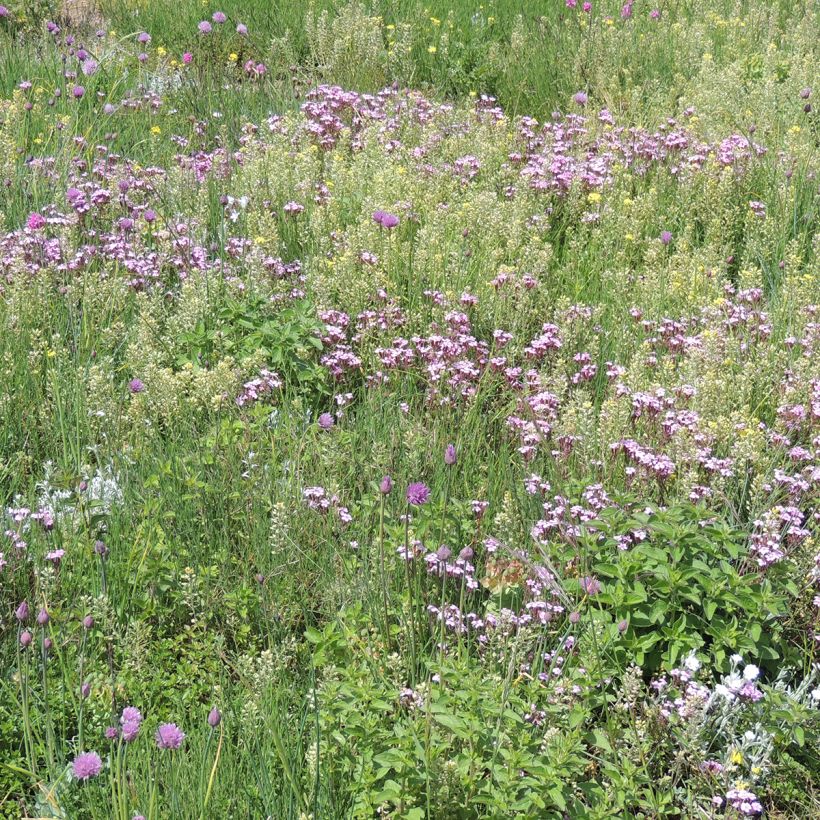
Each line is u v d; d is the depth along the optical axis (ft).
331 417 8.10
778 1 18.78
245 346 8.55
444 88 15.33
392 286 9.30
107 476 7.53
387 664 6.38
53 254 9.41
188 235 10.19
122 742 6.12
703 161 11.95
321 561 7.13
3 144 10.96
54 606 6.77
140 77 14.53
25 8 16.34
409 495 6.47
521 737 5.97
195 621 6.73
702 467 7.64
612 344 9.12
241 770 6.06
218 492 7.34
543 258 9.53
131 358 8.22
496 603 6.91
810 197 11.46
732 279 10.76
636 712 6.55
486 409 8.54
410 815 5.80
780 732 6.44
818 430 8.07
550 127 13.48
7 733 6.27
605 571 6.77
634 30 16.87
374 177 11.01
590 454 7.66
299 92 14.74
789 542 7.25
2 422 7.88
